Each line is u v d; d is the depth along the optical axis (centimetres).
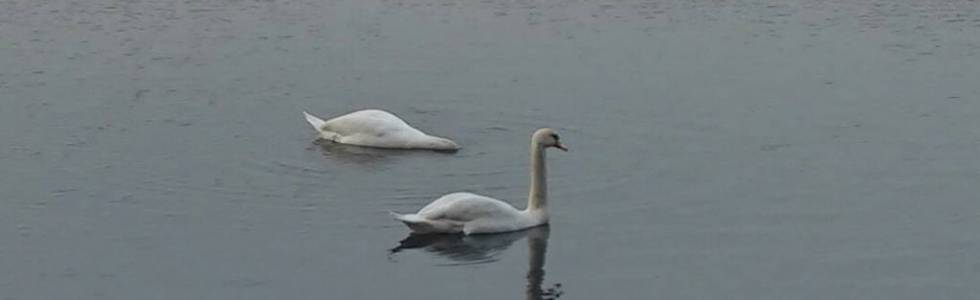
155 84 3584
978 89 3553
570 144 3064
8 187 2759
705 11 4475
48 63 3803
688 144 3064
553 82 3616
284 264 2389
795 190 2764
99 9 4469
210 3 4553
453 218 2491
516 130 3183
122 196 2708
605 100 3438
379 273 2350
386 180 2791
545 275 2347
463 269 2367
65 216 2608
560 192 2736
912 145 3064
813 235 2534
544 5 4522
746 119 3266
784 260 2423
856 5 4566
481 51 3956
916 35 4166
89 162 2908
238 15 4400
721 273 2369
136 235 2517
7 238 2502
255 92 3519
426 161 2914
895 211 2658
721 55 3919
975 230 2556
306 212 2617
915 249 2472
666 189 2764
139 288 2300
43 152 2977
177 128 3166
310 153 2959
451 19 4347
